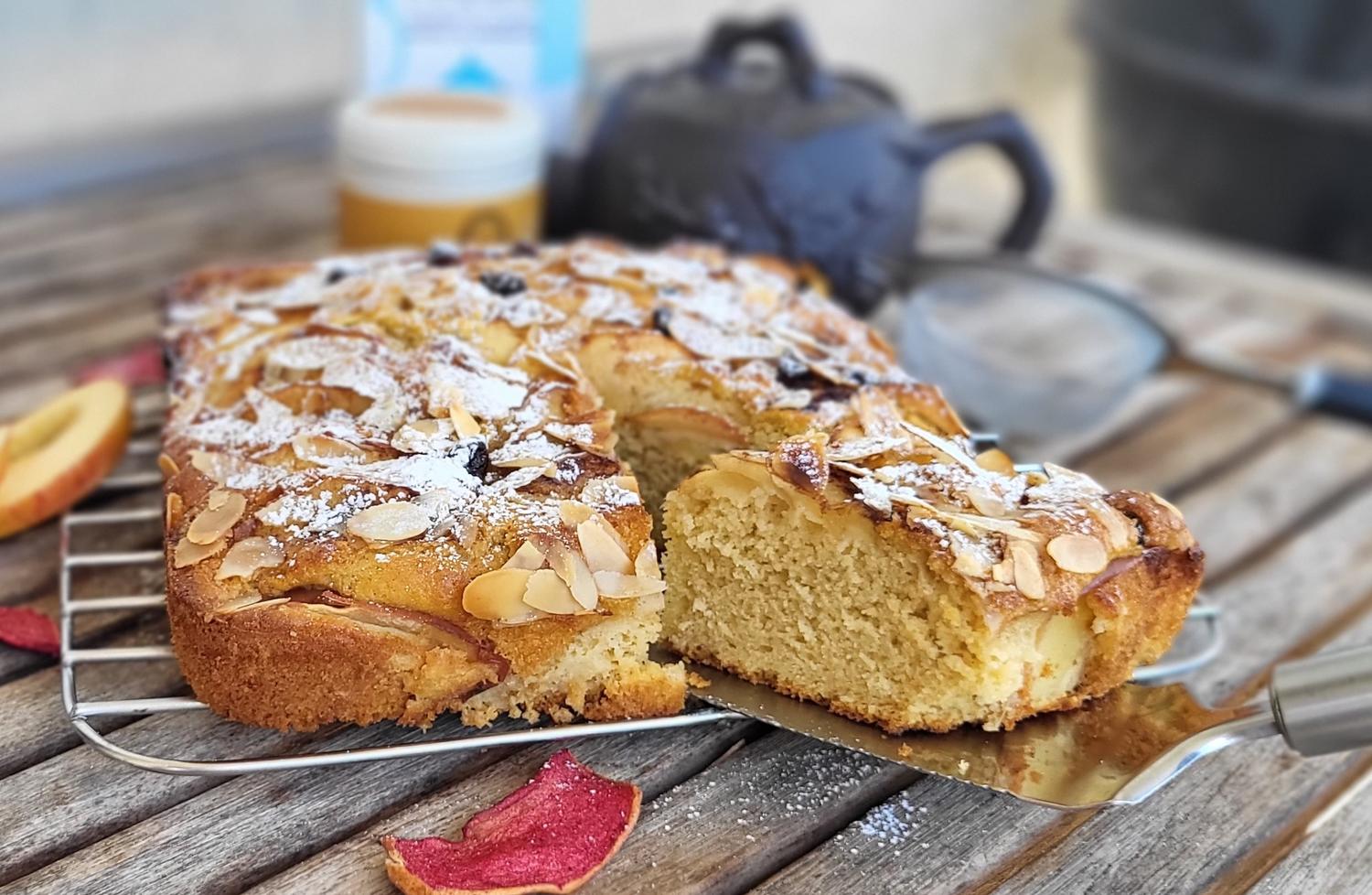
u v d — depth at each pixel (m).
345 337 0.47
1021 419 0.59
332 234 0.74
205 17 0.88
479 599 0.40
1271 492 0.58
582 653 0.41
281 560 0.40
